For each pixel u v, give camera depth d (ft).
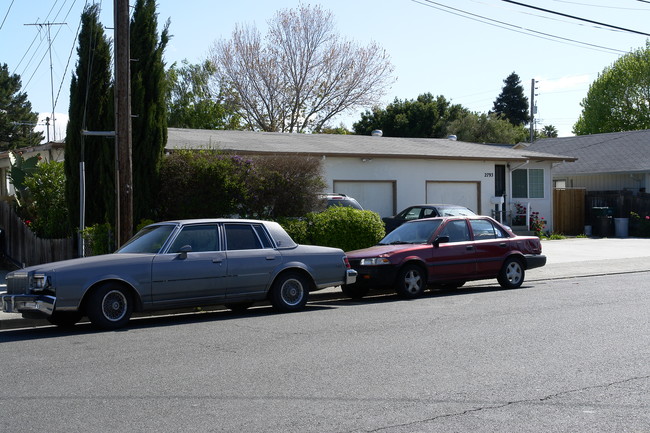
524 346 27.76
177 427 18.12
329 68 152.66
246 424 18.28
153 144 54.13
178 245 36.04
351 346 28.22
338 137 94.58
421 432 17.49
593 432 17.40
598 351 26.68
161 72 54.80
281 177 55.62
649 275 57.06
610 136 131.34
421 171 86.58
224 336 31.32
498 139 190.39
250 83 151.23
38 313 32.45
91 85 56.34
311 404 20.06
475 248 47.03
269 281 38.24
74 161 56.39
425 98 205.57
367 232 57.26
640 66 179.83
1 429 18.17
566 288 48.26
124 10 45.27
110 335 32.30
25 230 59.67
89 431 17.92
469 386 21.84
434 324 33.35
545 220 98.12
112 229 50.80
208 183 53.78
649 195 101.45
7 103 239.91
